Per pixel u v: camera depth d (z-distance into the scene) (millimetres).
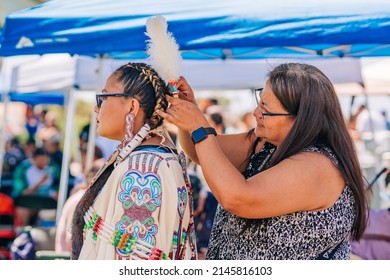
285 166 1855
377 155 6094
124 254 1841
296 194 1829
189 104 1967
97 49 3021
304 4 2934
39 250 4504
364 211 1974
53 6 3287
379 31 2766
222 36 2893
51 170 7859
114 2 3256
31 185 7707
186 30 2924
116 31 2998
